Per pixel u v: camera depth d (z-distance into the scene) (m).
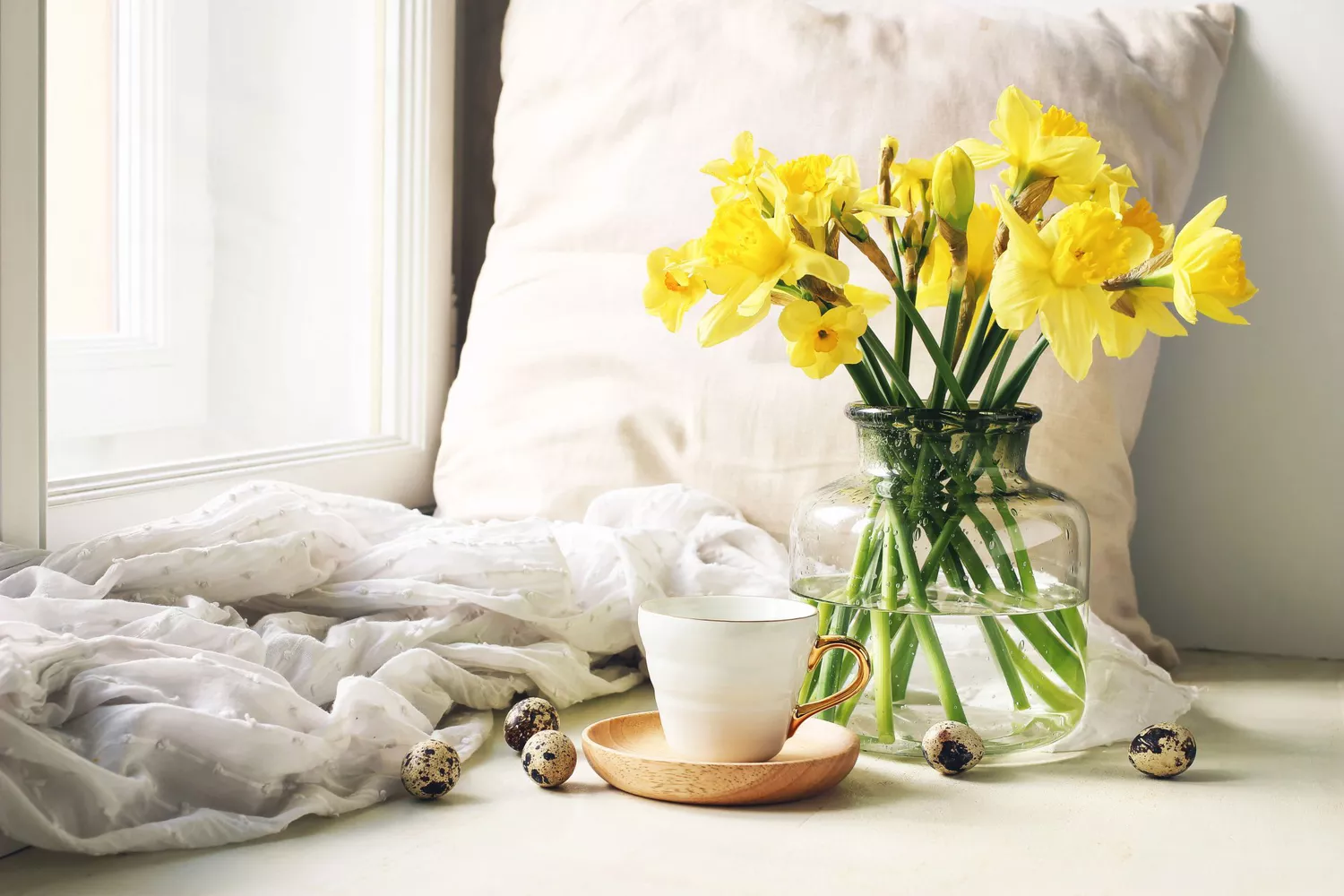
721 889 1.34
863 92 1.87
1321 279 1.89
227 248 1.83
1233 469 1.93
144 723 1.39
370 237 2.03
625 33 1.97
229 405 1.84
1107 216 1.43
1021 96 1.50
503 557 1.65
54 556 1.52
